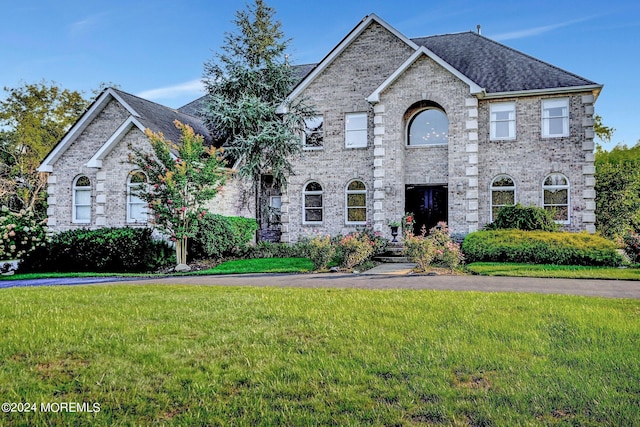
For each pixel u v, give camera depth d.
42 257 18.19
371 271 15.79
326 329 7.05
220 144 24.72
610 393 4.82
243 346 6.29
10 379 5.20
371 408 4.55
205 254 19.66
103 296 9.95
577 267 15.23
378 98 21.95
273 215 25.31
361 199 23.05
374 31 23.27
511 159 21.28
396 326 7.20
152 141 17.58
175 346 6.30
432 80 21.52
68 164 23.39
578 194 20.53
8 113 39.94
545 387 4.97
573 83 20.58
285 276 14.68
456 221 20.95
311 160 23.59
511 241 16.84
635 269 14.74
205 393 4.89
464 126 21.06
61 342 6.37
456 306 8.55
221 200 22.41
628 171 26.56
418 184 22.42
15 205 38.00
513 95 21.08
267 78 24.00
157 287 11.50
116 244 17.34
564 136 20.77
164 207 17.36
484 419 4.31
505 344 6.32
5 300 9.46
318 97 23.73
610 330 6.87
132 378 5.28
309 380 5.20
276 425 4.24
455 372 5.42
